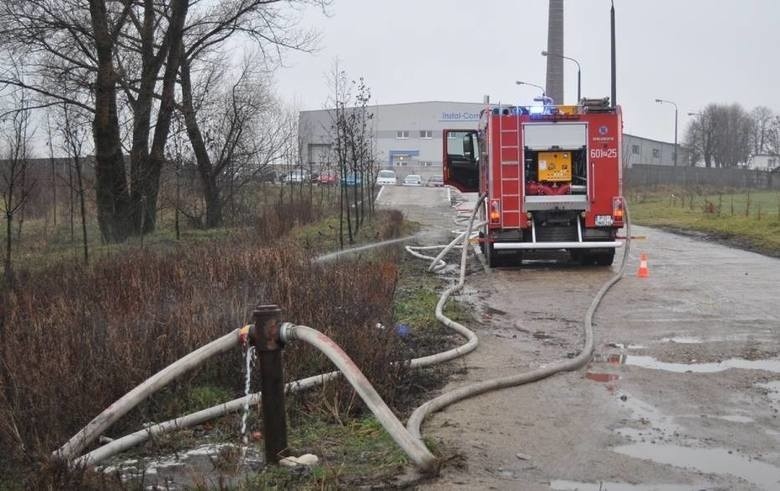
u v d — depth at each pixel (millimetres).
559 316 10203
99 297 8227
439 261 15406
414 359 7316
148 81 20906
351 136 21500
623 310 10523
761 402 6152
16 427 4914
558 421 5668
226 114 25078
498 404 6098
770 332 8836
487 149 15453
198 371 6203
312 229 21359
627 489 4398
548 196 15141
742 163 86875
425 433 5309
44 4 18656
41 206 24859
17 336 6551
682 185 55000
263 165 26641
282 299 7758
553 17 43656
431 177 73000
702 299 11305
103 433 5172
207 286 8406
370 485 4336
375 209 29938
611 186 15039
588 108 15008
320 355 6449
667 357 7719
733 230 23312
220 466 4598
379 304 8391
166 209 25562
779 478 4574
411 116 96750
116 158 19750
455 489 4281
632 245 20641
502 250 15414
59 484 4250
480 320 9930
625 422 5652
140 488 4234
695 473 4645
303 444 5047
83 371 5711
